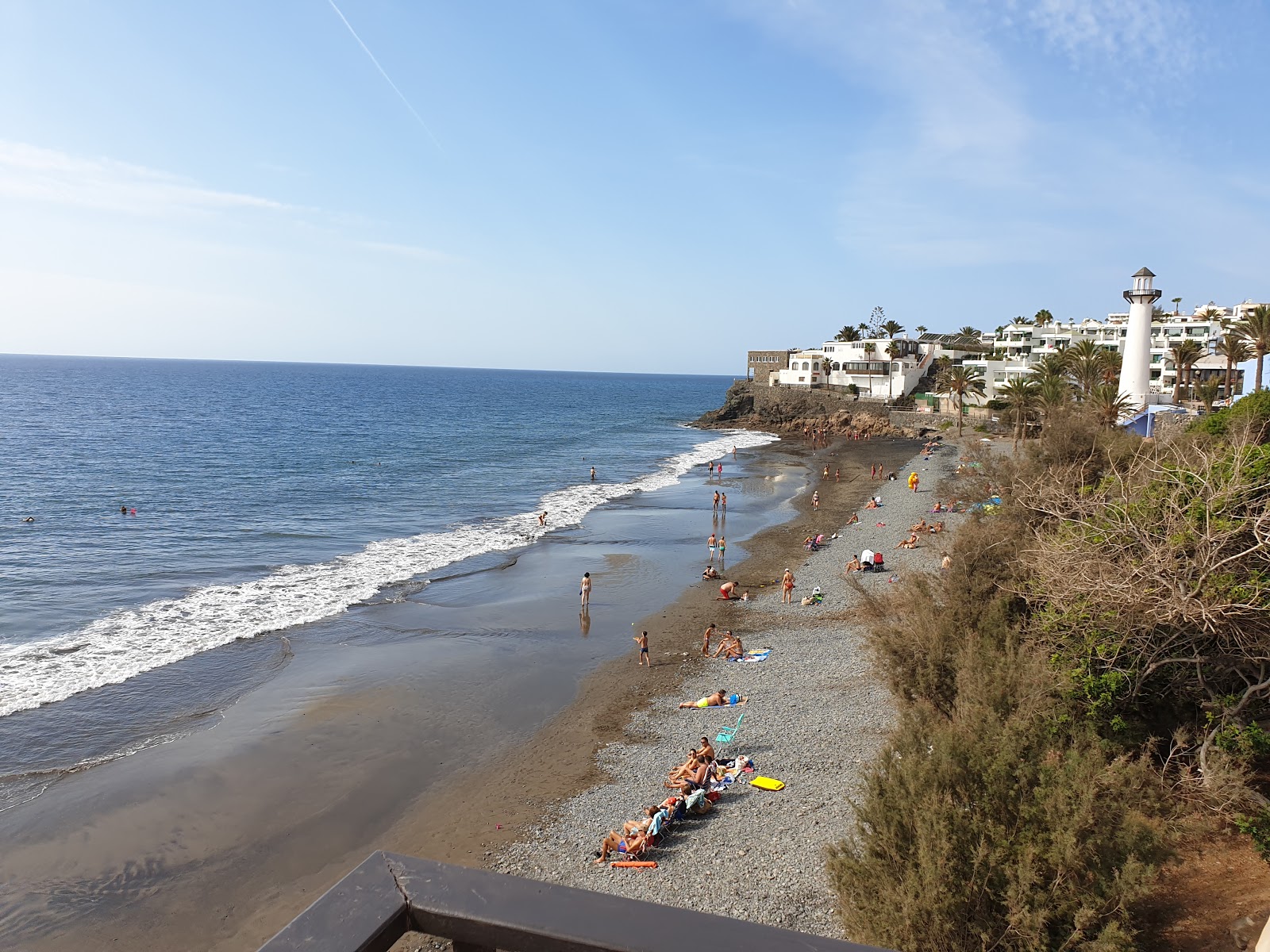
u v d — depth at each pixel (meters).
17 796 17.00
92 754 18.80
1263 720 13.52
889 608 23.02
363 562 36.81
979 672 14.05
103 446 74.31
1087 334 93.62
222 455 71.31
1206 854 11.95
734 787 17.73
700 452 86.88
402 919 1.95
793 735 20.08
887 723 20.06
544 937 1.87
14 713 20.56
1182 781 12.57
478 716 21.59
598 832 16.25
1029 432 74.94
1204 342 83.00
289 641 26.41
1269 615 12.19
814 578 35.28
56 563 34.91
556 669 24.98
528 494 57.09
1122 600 13.30
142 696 21.91
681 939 1.85
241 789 17.70
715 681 24.05
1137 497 15.20
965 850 10.07
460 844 15.90
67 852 15.30
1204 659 13.02
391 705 21.97
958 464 62.66
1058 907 9.50
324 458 71.88
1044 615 15.65
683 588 34.16
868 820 11.05
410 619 29.06
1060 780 10.26
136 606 29.38
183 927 13.64
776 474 69.69
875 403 105.38
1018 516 20.69
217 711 21.20
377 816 16.91
